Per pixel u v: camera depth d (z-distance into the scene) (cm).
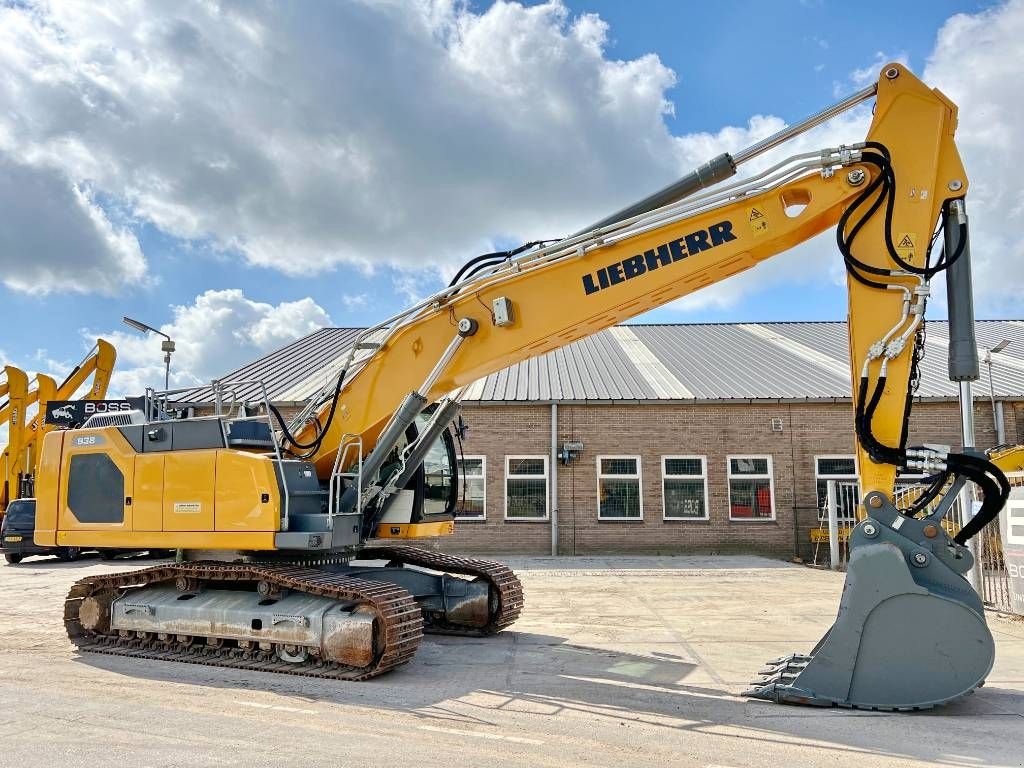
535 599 1281
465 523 2025
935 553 635
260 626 807
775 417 2027
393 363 846
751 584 1461
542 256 771
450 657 858
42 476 934
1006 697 671
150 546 848
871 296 674
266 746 542
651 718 619
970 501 1216
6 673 779
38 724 595
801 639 956
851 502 1983
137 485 864
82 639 916
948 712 625
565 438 2045
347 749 536
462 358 803
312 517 804
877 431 662
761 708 648
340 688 718
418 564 1045
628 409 2050
